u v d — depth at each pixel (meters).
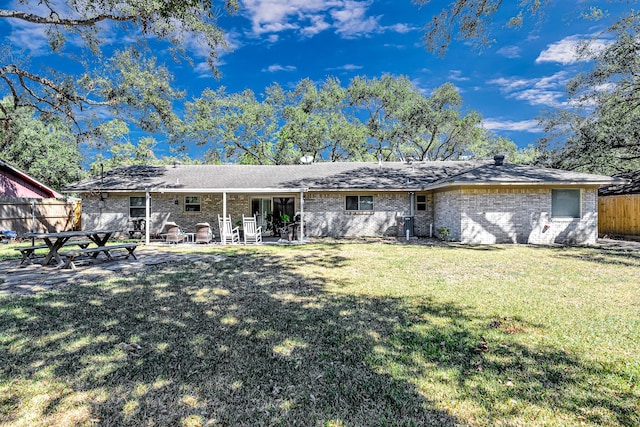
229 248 12.35
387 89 30.77
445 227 15.08
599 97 17.45
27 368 3.21
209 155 33.00
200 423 2.47
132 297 5.63
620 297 5.61
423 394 2.83
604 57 15.81
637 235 15.01
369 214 16.83
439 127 29.70
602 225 17.14
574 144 19.62
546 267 8.26
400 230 16.36
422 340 3.86
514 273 7.54
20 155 22.66
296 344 3.78
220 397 2.79
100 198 16.34
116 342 3.82
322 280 6.92
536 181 12.54
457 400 2.73
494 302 5.32
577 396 2.77
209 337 3.96
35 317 4.63
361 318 4.60
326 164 19.86
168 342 3.83
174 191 14.18
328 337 3.96
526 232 13.35
